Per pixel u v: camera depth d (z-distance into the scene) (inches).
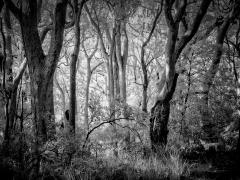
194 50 355.6
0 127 289.7
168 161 273.1
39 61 225.0
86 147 248.1
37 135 220.1
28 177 205.0
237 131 361.4
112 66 552.4
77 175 218.7
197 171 252.2
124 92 556.1
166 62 315.3
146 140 328.5
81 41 778.8
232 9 370.6
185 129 346.9
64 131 238.5
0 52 325.1
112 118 288.8
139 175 239.6
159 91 355.9
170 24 305.6
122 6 487.2
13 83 303.4
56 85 934.4
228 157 283.9
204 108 348.2
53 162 224.4
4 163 216.8
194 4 450.9
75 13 331.9
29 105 346.9
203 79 366.9
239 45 465.1
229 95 369.4
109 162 263.0
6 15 364.5
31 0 219.3
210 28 389.4
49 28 327.9
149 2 526.0
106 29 623.2
